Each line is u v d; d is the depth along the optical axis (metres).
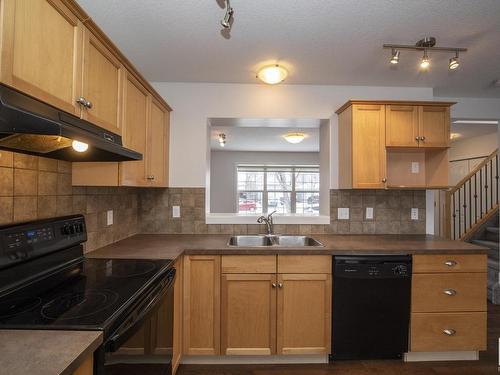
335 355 2.03
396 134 2.33
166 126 2.49
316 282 1.97
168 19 1.67
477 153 5.04
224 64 2.25
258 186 6.94
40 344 0.78
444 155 2.45
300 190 6.95
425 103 2.33
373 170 2.32
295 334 1.97
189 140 2.62
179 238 2.37
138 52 2.06
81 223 1.62
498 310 2.92
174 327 1.79
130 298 1.11
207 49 2.01
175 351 1.81
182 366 2.00
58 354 0.73
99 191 1.96
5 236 1.13
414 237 2.46
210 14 1.63
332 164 2.66
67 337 0.82
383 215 2.65
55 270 1.41
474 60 2.13
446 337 1.98
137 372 1.11
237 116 2.64
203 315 1.96
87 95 1.27
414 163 2.64
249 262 1.96
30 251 1.23
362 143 2.32
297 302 1.96
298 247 2.00
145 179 2.00
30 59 0.93
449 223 4.51
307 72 2.38
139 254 1.79
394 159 2.63
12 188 1.25
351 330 1.97
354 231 2.64
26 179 1.33
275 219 2.62
